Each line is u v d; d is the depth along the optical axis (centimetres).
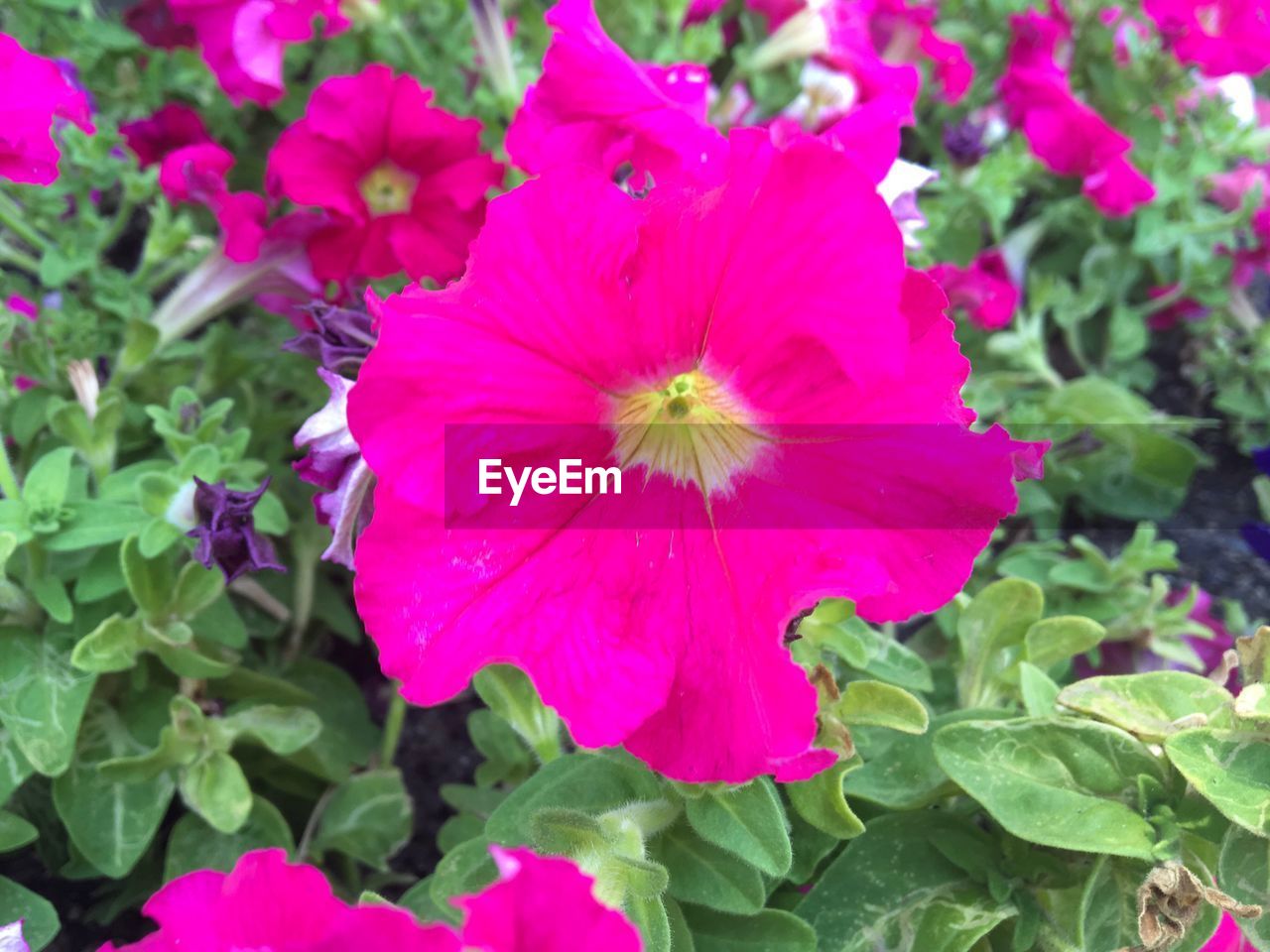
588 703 15
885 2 36
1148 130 41
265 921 14
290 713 26
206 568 25
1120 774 20
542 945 12
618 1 35
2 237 34
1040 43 37
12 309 29
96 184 29
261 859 14
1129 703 20
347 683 31
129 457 32
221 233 30
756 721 15
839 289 14
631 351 16
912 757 22
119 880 28
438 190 28
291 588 31
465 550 15
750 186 15
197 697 27
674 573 16
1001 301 37
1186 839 19
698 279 15
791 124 23
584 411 16
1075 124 36
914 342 16
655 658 16
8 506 23
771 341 15
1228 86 40
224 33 30
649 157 19
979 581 34
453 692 15
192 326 29
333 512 19
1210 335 42
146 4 34
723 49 40
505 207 15
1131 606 32
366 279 31
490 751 28
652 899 17
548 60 19
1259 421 41
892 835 22
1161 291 42
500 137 33
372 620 15
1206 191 42
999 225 40
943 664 29
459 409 15
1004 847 21
